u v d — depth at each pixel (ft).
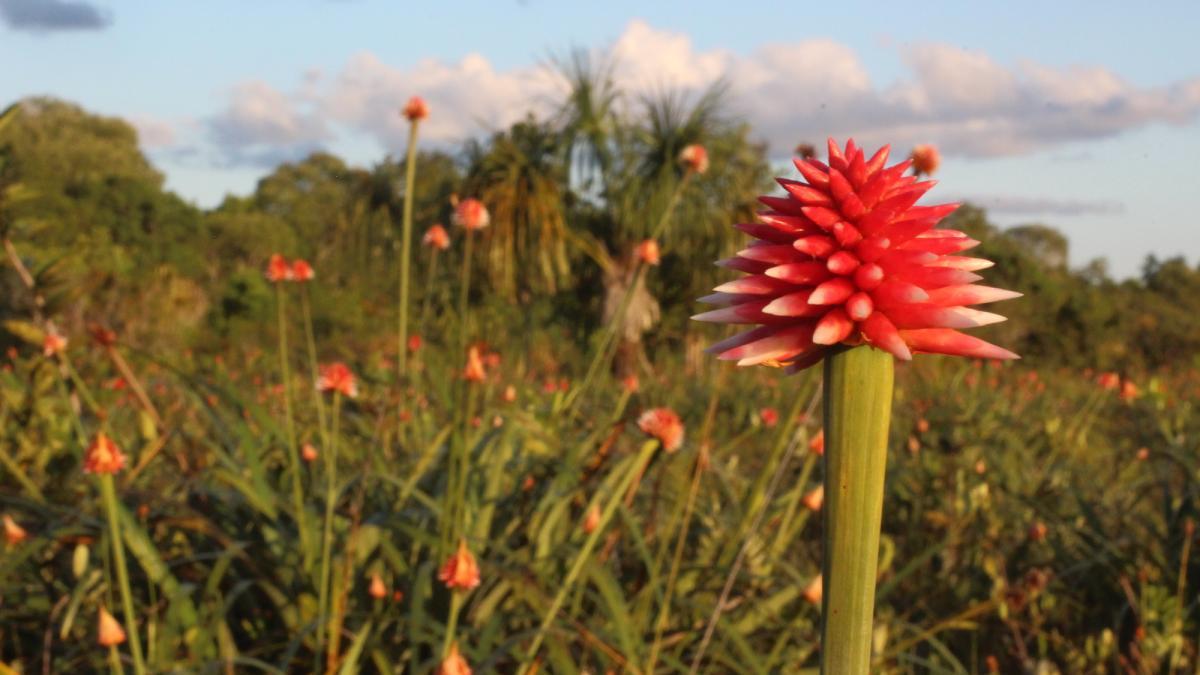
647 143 60.59
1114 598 14.10
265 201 212.02
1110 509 16.93
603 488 11.51
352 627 10.81
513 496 12.65
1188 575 13.87
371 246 89.56
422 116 13.65
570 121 60.54
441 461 13.67
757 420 23.95
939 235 3.93
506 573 10.28
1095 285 122.42
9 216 13.96
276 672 9.47
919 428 19.26
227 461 12.69
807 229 3.93
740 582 11.90
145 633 11.22
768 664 10.72
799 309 3.79
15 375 17.22
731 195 61.67
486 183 59.88
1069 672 12.46
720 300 4.12
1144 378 42.24
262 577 11.57
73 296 13.73
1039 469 21.16
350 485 12.27
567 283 61.93
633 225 58.95
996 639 13.65
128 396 19.44
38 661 11.30
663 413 9.73
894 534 18.03
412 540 12.48
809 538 16.83
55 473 13.16
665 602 10.17
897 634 12.89
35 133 198.59
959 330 3.76
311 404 19.88
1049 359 79.36
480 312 51.78
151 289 58.18
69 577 11.96
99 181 152.15
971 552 15.37
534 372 30.42
